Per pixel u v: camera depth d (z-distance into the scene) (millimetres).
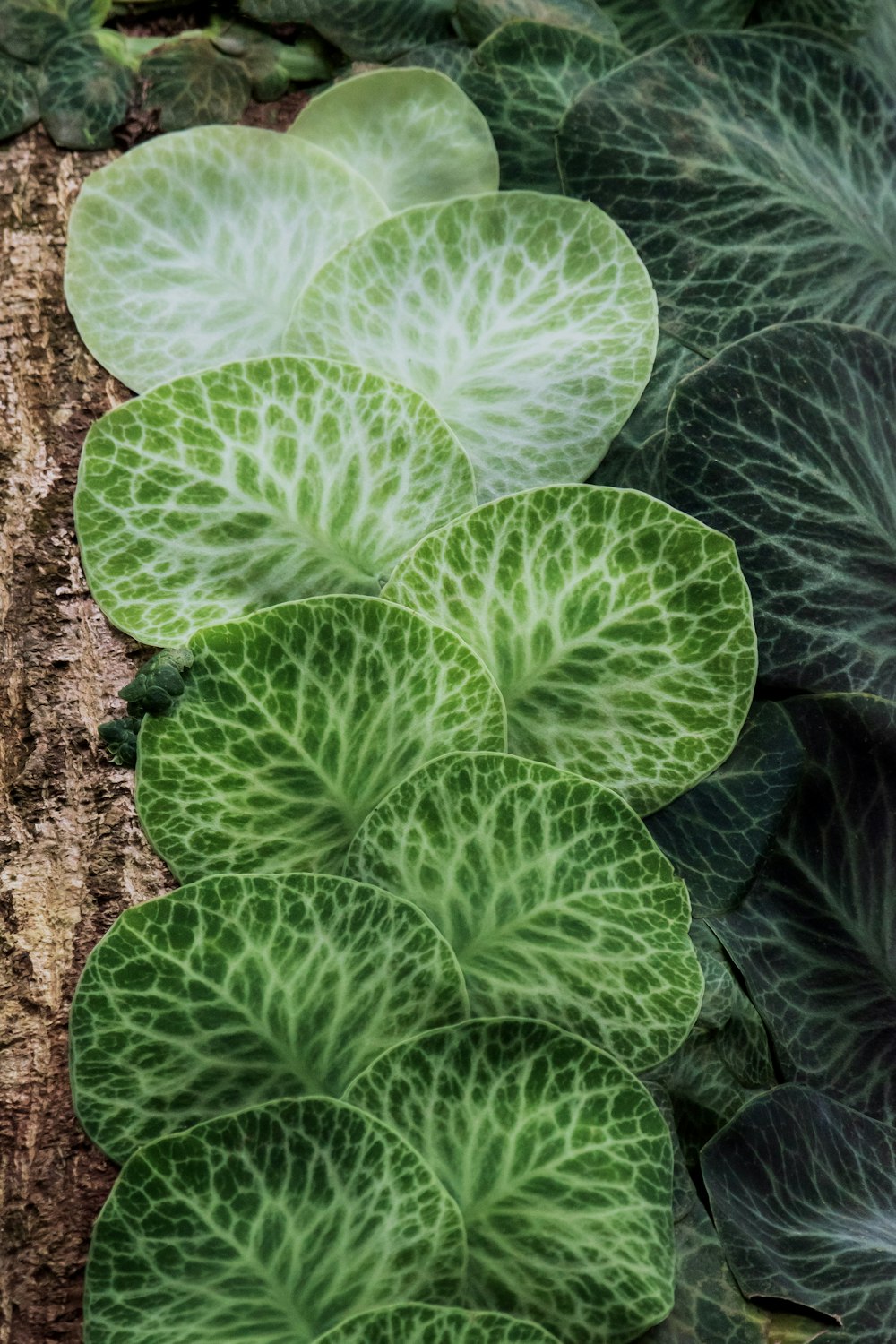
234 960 736
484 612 766
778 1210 758
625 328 797
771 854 787
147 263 797
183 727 750
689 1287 747
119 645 776
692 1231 752
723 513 792
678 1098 770
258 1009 735
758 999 776
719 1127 770
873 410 809
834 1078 777
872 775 792
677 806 783
